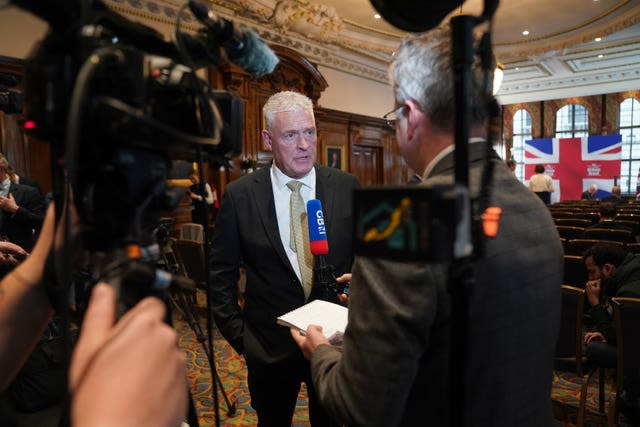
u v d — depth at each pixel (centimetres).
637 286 223
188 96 45
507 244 70
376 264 69
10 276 48
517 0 752
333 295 148
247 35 58
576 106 1494
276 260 155
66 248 41
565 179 1464
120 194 41
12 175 321
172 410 29
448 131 75
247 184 163
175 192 46
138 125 39
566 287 235
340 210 161
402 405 67
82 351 30
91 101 38
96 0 45
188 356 329
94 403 27
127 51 40
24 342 46
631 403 218
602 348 228
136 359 29
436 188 39
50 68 39
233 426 239
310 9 714
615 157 1376
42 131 41
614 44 1027
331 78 909
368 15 782
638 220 643
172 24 559
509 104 1591
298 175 157
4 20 448
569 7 790
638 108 1398
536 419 77
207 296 55
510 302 69
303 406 261
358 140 982
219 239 162
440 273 63
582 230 509
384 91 1056
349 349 72
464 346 49
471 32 47
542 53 1033
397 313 64
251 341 156
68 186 42
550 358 80
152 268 39
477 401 68
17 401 167
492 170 61
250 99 689
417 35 79
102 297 34
